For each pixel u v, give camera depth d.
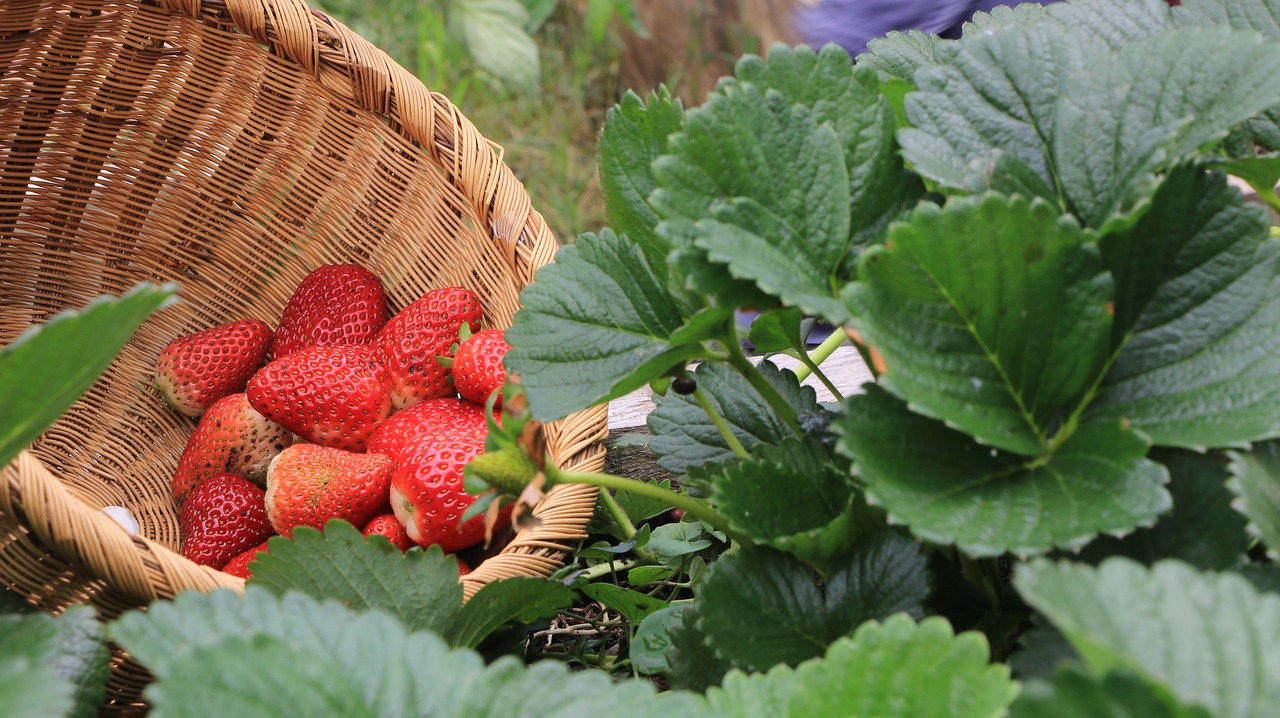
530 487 0.56
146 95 0.77
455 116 0.74
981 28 0.65
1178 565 0.42
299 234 0.79
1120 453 0.52
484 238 0.74
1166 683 0.39
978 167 0.57
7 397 0.48
